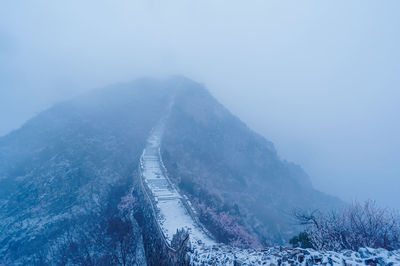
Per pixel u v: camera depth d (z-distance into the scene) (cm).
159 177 3528
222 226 2834
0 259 2808
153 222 2380
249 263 927
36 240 3006
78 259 2502
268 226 4688
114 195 3731
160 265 1844
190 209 2566
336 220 1210
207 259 1177
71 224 3195
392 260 600
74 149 4888
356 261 644
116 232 2728
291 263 791
